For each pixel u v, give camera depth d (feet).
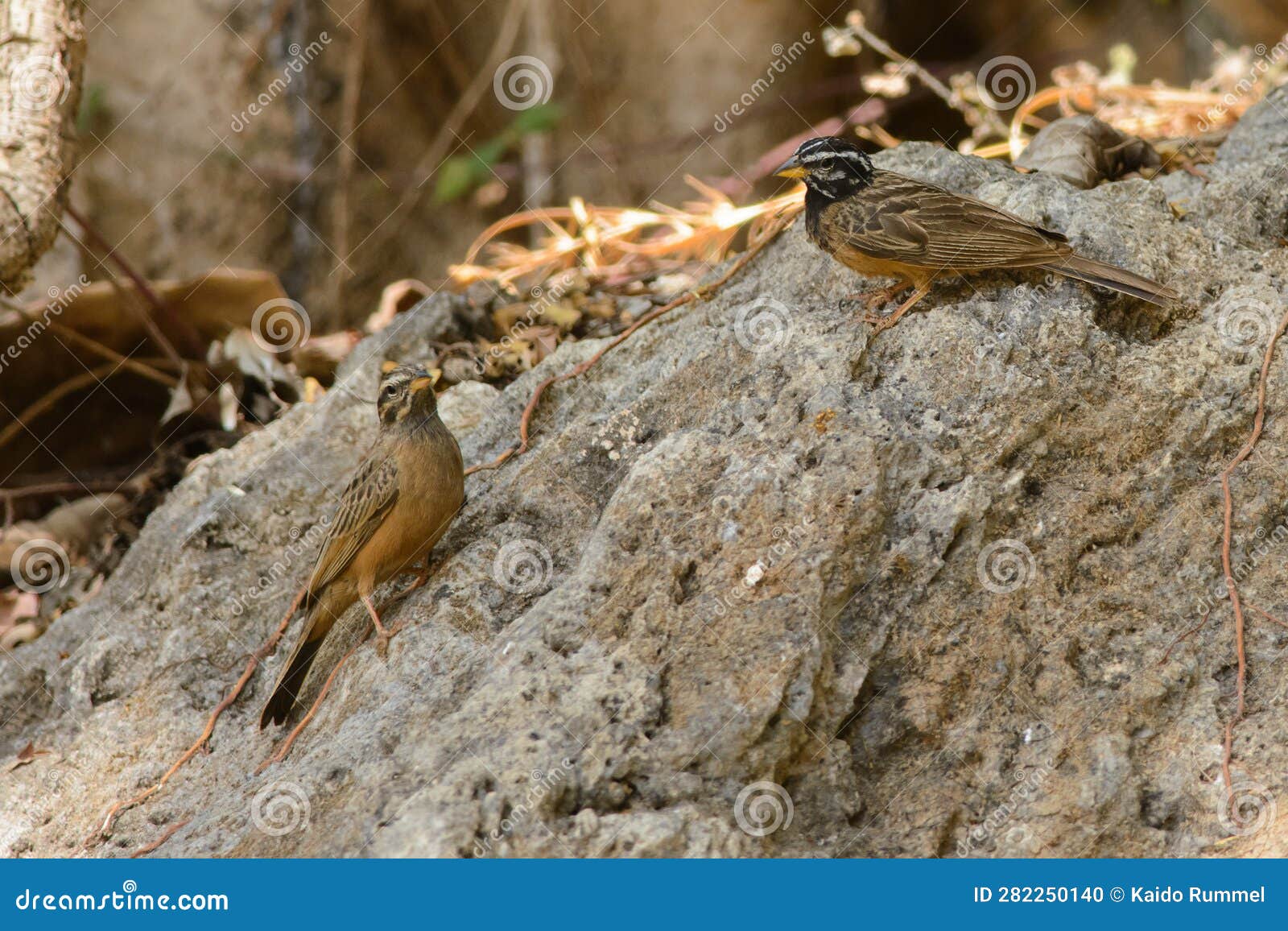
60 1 39.96
